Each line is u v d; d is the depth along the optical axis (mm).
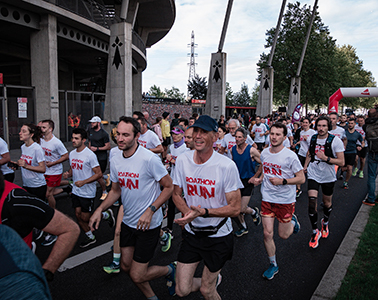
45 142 5160
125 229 2891
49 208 1588
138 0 18906
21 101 14125
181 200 2650
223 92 17609
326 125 4617
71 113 16469
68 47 20203
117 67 13797
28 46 20469
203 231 2490
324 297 3100
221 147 6129
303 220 5848
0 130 12961
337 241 4797
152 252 2801
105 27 18375
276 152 3805
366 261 3816
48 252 4176
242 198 4734
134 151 2822
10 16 13406
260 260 4125
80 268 3787
